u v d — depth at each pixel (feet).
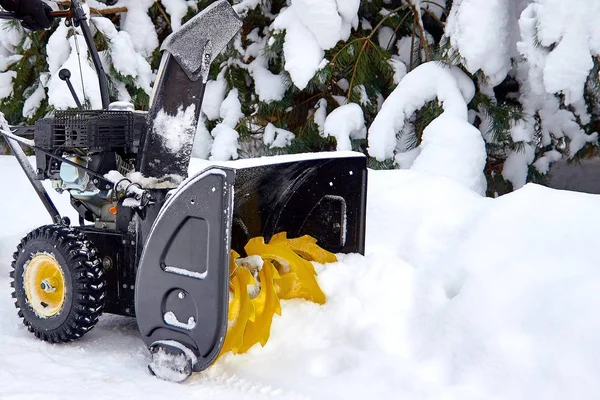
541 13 15.51
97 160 10.85
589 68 15.38
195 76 10.63
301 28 17.58
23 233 14.38
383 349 9.78
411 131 17.33
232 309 9.73
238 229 10.77
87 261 10.35
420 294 10.43
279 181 10.68
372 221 12.55
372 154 16.80
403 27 20.20
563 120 17.74
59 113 10.93
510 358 9.29
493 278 10.25
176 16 20.93
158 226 9.58
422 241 11.77
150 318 9.70
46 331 10.52
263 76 19.61
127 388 9.29
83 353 10.25
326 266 10.69
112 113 10.99
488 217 11.36
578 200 11.15
